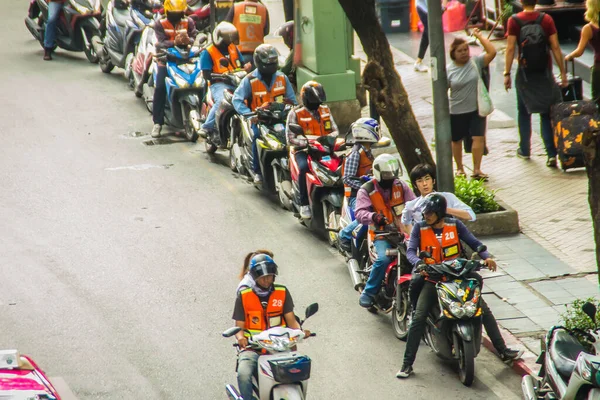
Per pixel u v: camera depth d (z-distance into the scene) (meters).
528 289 28.05
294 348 20.98
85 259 31.39
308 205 33.19
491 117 44.22
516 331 25.53
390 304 27.08
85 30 59.84
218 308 27.91
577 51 37.56
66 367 24.47
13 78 56.31
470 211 25.41
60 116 48.94
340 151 35.69
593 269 29.25
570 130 36.75
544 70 37.12
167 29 44.84
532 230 32.59
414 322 23.67
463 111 36.28
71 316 27.34
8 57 61.38
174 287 29.30
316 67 44.94
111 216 35.34
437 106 28.14
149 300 28.41
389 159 26.66
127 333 26.36
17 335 26.19
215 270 30.58
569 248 30.94
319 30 44.50
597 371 18.55
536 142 41.69
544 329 25.58
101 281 29.72
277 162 35.56
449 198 25.62
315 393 23.25
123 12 54.94
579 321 23.00
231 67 41.44
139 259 31.42
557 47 37.16
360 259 28.38
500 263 29.97
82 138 45.44
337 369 24.47
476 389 23.25
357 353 25.34
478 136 36.75
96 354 25.19
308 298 28.66
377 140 29.44
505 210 32.56
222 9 55.62
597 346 20.69
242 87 37.00
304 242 33.09
